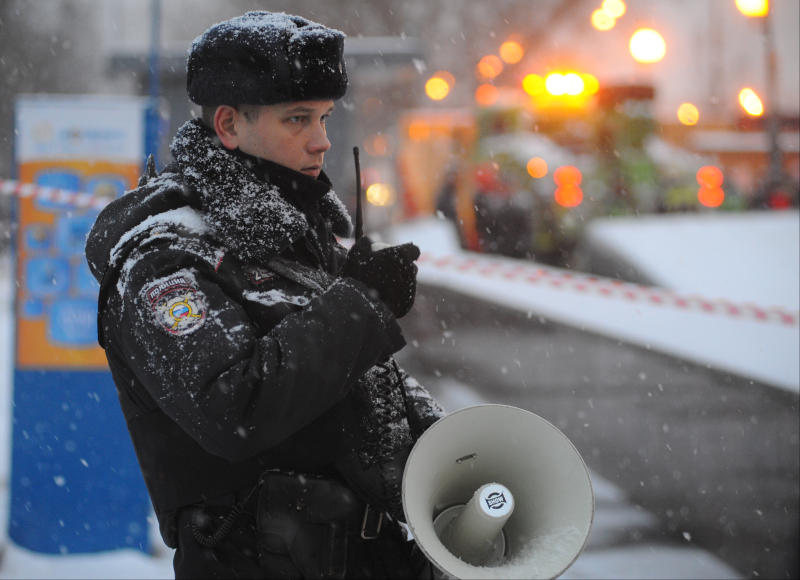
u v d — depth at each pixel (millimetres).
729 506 8562
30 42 42875
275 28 3801
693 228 13406
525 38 32781
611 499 10438
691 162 23297
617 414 10461
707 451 8852
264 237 3701
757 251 12008
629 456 10258
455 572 3475
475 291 14258
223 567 3746
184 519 3826
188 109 22391
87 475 9188
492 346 13625
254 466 3777
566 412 11641
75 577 8516
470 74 41375
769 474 8008
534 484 3934
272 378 3385
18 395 9195
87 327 9156
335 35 3898
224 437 3391
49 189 9000
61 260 9094
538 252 21719
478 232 22516
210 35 3848
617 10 29547
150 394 3680
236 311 3537
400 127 37250
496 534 3859
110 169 8992
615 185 22109
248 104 3801
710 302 10891
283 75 3750
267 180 3865
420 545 3486
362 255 3660
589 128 22703
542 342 12195
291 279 3775
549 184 21562
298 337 3447
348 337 3484
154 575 8609
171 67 22297
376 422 3900
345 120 24719
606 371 10656
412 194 37062
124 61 22406
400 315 3721
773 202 25203
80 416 9172
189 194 3814
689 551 9078
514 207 21953
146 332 3504
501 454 3971
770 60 25281
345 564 3758
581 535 3721
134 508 9227
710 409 8789
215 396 3361
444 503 3992
